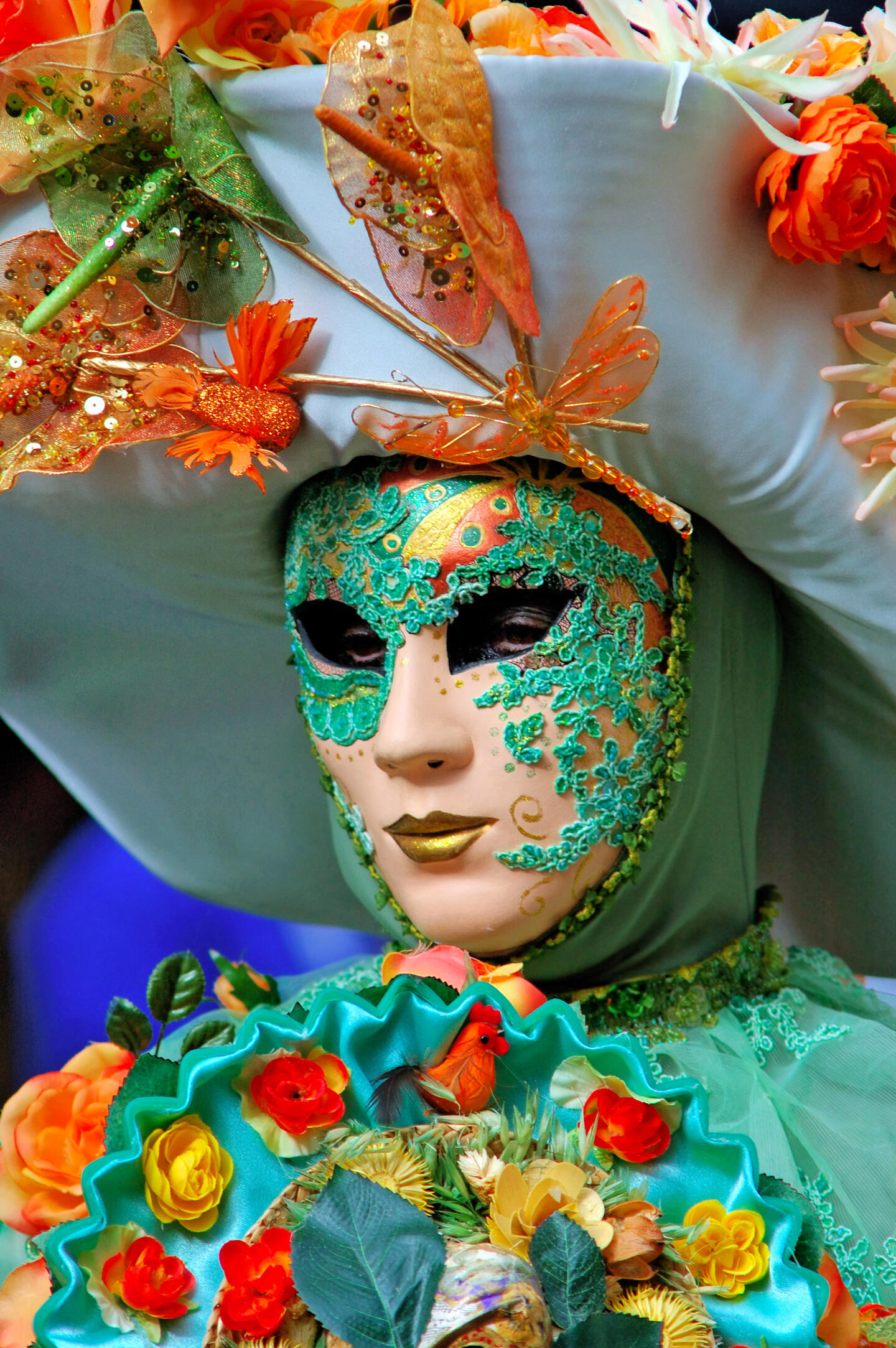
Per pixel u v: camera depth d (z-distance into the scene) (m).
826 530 2.68
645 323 2.49
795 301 2.60
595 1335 1.87
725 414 2.57
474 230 2.35
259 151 2.55
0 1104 5.17
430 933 2.72
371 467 2.70
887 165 2.48
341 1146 2.11
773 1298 2.09
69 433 2.66
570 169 2.38
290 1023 2.20
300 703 2.96
